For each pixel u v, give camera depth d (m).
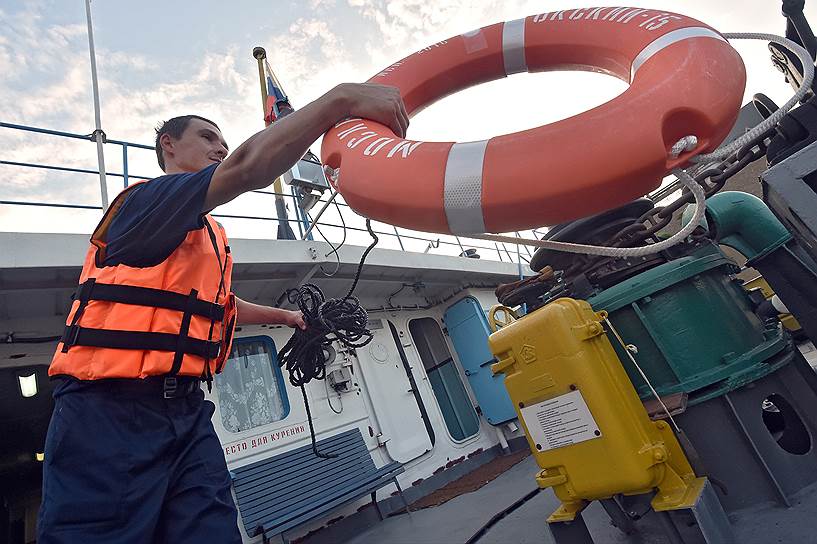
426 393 6.29
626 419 1.59
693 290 1.99
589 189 0.99
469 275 7.09
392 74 1.74
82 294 1.02
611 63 1.55
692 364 1.91
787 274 1.75
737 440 1.85
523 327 1.77
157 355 0.99
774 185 1.08
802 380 2.02
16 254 3.22
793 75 1.46
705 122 1.01
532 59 1.73
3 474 6.13
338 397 5.24
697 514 1.46
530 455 5.60
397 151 1.13
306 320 1.84
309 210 5.60
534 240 1.16
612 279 2.21
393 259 5.76
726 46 1.16
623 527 2.00
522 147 1.03
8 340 3.90
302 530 4.31
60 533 0.83
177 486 0.98
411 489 5.21
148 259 0.99
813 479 1.84
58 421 0.93
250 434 4.46
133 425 0.94
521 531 2.63
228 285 1.30
